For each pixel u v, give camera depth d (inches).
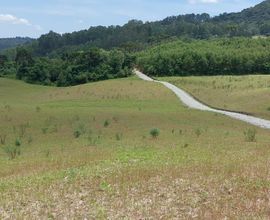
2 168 864.9
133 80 4645.7
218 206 498.9
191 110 2396.7
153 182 611.8
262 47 7322.8
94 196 558.3
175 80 4795.8
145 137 1289.4
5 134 1459.2
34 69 6382.9
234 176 624.4
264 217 457.4
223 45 7854.3
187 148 981.2
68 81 6264.8
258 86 3816.4
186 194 550.3
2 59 7401.6
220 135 1320.1
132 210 496.1
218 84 4242.1
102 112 2143.2
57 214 492.7
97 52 6353.3
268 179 598.2
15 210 514.9
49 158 951.6
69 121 1779.0
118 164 772.6
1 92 4259.4
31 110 2153.1
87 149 1066.7
